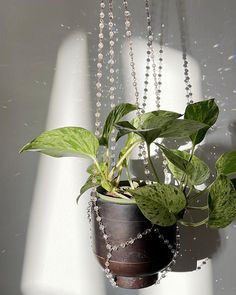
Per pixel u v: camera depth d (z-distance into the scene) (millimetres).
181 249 790
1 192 777
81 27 759
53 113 771
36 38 756
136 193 581
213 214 600
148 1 754
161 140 770
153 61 762
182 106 768
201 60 762
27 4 750
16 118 767
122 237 606
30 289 801
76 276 800
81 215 787
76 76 767
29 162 775
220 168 662
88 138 602
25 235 789
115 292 805
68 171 781
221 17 755
